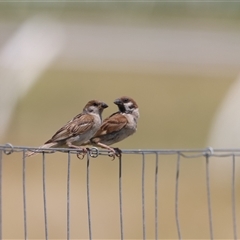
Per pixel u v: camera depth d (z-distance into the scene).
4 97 20.36
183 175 15.05
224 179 15.43
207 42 29.22
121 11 33.53
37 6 31.72
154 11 34.31
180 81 23.91
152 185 14.12
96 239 11.26
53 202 12.50
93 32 29.12
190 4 34.97
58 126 18.42
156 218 5.58
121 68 25.23
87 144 8.09
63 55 25.77
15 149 5.54
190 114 20.05
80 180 14.01
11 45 24.77
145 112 20.12
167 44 28.70
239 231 11.81
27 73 22.44
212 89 22.89
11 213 11.91
